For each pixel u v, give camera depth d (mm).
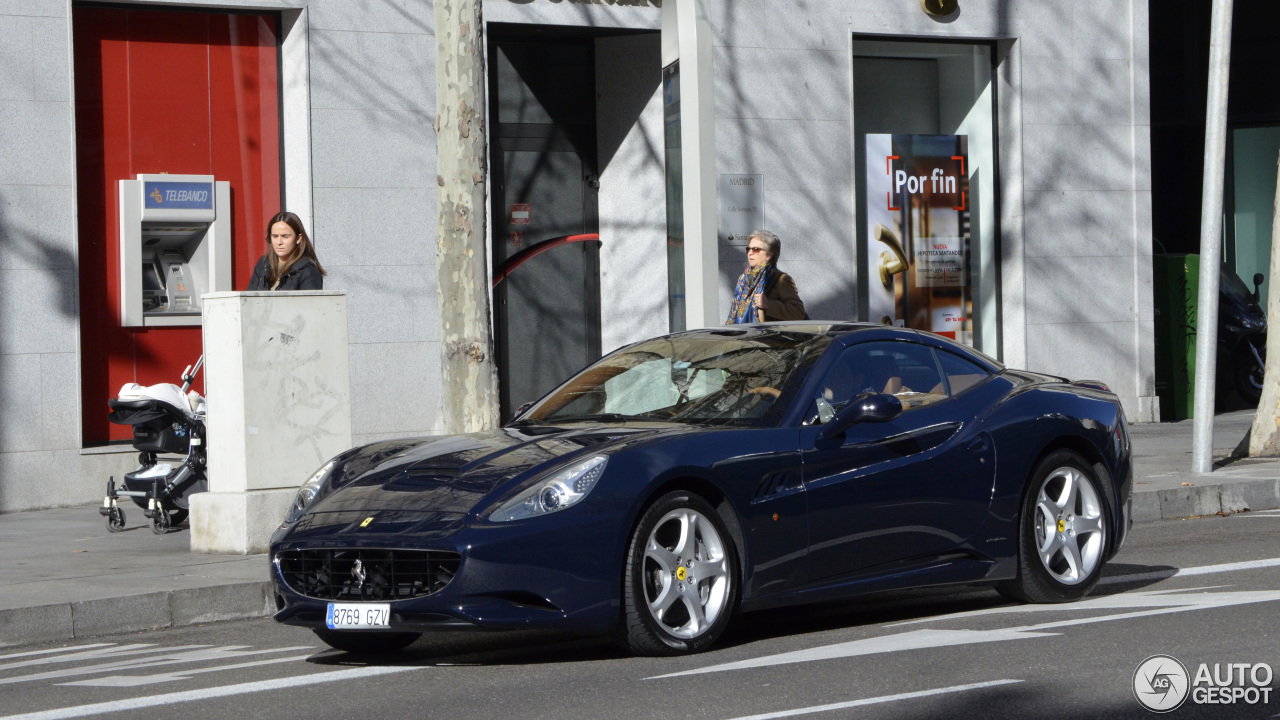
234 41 34531
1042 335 43812
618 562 15445
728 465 16359
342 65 34938
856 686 13961
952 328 43438
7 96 31625
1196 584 20234
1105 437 19797
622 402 18453
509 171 39312
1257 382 51344
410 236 35750
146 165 33656
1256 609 17609
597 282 40406
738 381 18016
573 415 18500
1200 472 32188
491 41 39031
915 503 17766
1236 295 51906
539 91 39719
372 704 14109
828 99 40844
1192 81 58625
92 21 33156
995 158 43812
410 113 35688
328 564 15773
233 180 34531
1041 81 43812
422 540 15094
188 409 26828
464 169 24453
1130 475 20203
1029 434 18938
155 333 33750
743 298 27859
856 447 17438
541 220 39781
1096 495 19578
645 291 39719
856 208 42188
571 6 37469
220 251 34250
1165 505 29359
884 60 42750
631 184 39812
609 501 15445
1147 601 18750
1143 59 45156
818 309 40656
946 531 18062
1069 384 20438
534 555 15078
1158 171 59938
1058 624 17156
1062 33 44094
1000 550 18594
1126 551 24406
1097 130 44625
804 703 13305
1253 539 25297
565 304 40031
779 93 40156
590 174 40406
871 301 42438
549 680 14953
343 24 34938
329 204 34812
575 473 15570
